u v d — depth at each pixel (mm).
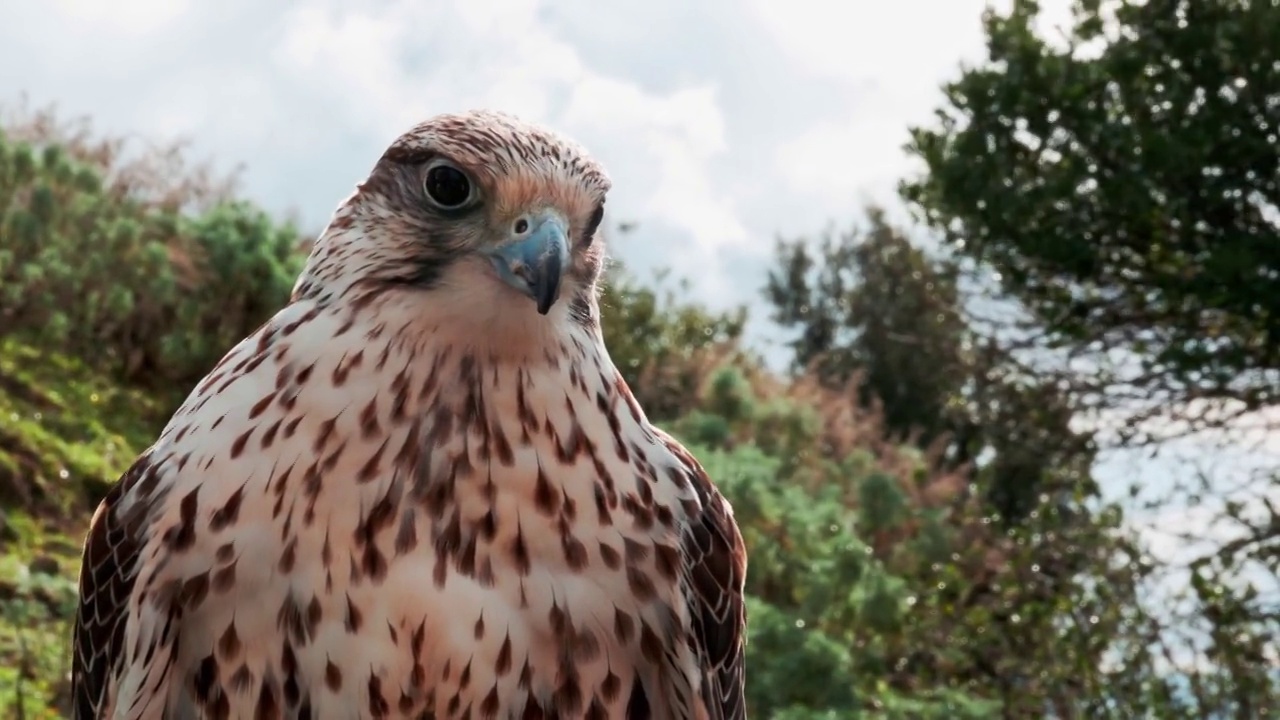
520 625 545
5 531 1406
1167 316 1605
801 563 1633
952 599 1576
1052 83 1530
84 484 1569
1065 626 1444
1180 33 1492
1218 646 1361
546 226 560
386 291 555
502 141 570
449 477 541
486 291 548
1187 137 1468
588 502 552
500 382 547
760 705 1221
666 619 567
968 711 1329
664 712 575
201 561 543
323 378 544
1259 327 1524
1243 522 1444
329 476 538
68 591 1276
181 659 557
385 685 540
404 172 574
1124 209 1514
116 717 570
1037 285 1655
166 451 562
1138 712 1363
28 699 1071
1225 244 1485
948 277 1734
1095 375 1676
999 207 1543
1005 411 1732
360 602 537
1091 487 1545
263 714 548
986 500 1778
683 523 580
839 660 1254
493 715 547
